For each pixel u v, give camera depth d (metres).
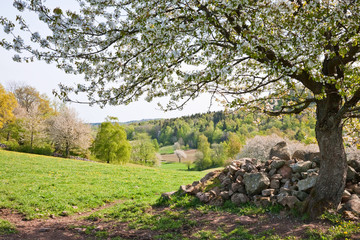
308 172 10.21
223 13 6.08
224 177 12.81
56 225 9.59
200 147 87.06
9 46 6.76
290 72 6.59
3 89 49.62
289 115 10.38
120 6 7.48
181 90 8.67
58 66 7.57
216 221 9.05
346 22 5.90
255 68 9.62
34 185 15.27
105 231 8.79
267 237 7.09
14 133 54.69
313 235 6.81
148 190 16.41
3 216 9.98
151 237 8.04
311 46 6.09
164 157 112.38
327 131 8.15
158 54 6.65
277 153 12.99
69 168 25.05
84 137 52.47
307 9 5.92
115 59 7.99
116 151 51.38
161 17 5.92
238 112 10.45
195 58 6.91
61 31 6.93
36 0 6.47
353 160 10.73
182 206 11.23
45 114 68.06
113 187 17.03
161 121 158.62
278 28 6.77
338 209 8.19
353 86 6.69
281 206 9.20
